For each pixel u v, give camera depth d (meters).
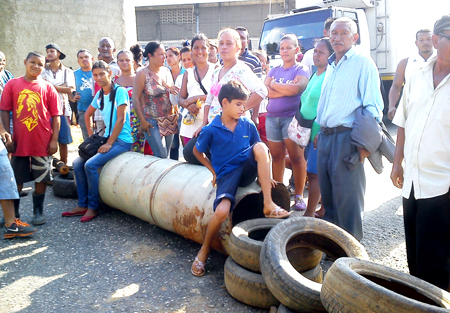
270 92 4.97
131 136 5.43
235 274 3.20
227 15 23.06
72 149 8.78
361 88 3.67
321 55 4.35
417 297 2.63
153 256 4.05
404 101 3.16
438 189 2.82
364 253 3.06
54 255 4.11
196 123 5.29
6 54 11.02
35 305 3.24
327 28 6.39
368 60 3.66
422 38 5.86
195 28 23.47
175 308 3.17
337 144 3.74
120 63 6.12
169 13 23.52
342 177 3.75
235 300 3.27
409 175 3.00
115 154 5.13
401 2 11.06
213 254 4.06
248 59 6.14
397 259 3.95
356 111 3.68
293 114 4.90
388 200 5.72
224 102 3.59
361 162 3.76
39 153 4.82
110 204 5.08
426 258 2.97
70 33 12.00
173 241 4.38
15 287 3.51
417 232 2.99
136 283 3.55
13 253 4.16
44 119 4.83
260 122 6.36
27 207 5.54
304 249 3.31
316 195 4.55
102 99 5.32
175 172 4.38
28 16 11.22
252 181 3.89
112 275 3.70
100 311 3.15
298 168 5.01
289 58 5.01
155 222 4.43
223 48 4.22
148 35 23.78
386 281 2.69
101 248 4.26
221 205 3.51
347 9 9.88
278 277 2.75
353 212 3.82
